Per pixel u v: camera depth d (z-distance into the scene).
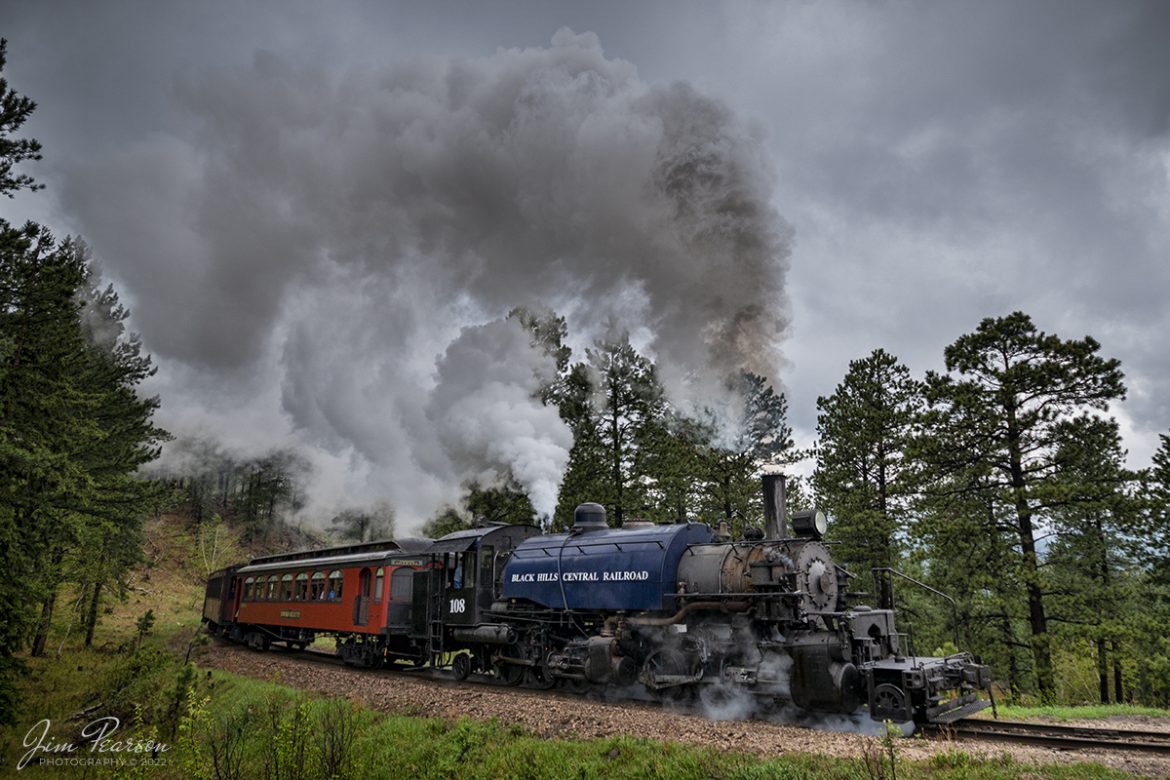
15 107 15.54
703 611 12.80
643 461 28.67
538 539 16.77
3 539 13.61
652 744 9.27
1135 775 7.43
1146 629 19.03
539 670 15.83
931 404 22.64
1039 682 19.73
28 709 17.08
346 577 21.64
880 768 7.48
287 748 9.60
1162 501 18.67
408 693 14.16
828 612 11.75
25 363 15.59
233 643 29.73
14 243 15.34
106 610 39.78
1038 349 20.89
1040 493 19.31
